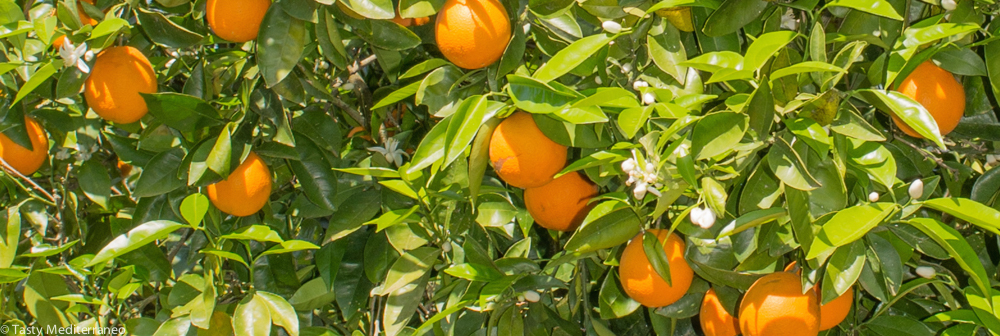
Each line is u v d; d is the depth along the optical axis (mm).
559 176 1717
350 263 1957
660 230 1768
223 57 1891
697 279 1833
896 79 1679
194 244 1971
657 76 1798
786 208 1676
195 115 1840
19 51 1883
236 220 1980
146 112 1853
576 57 1665
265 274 1975
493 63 1769
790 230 1700
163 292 1980
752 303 1707
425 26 1953
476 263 1820
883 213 1586
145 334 1902
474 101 1635
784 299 1688
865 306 1861
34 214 1956
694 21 1746
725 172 1707
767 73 1696
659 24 1762
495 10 1718
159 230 1790
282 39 1774
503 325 1853
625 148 1693
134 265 1881
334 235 1886
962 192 1843
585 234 1744
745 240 1742
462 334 1904
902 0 1720
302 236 2029
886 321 1786
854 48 1648
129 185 2098
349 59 2055
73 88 1809
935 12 1751
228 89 1921
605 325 1939
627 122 1639
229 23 1768
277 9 1774
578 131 1712
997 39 1684
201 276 1960
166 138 1920
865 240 1700
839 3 1653
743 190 1703
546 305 1966
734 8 1695
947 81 1704
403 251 1841
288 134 1828
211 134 1854
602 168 1723
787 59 1677
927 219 1619
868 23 1728
